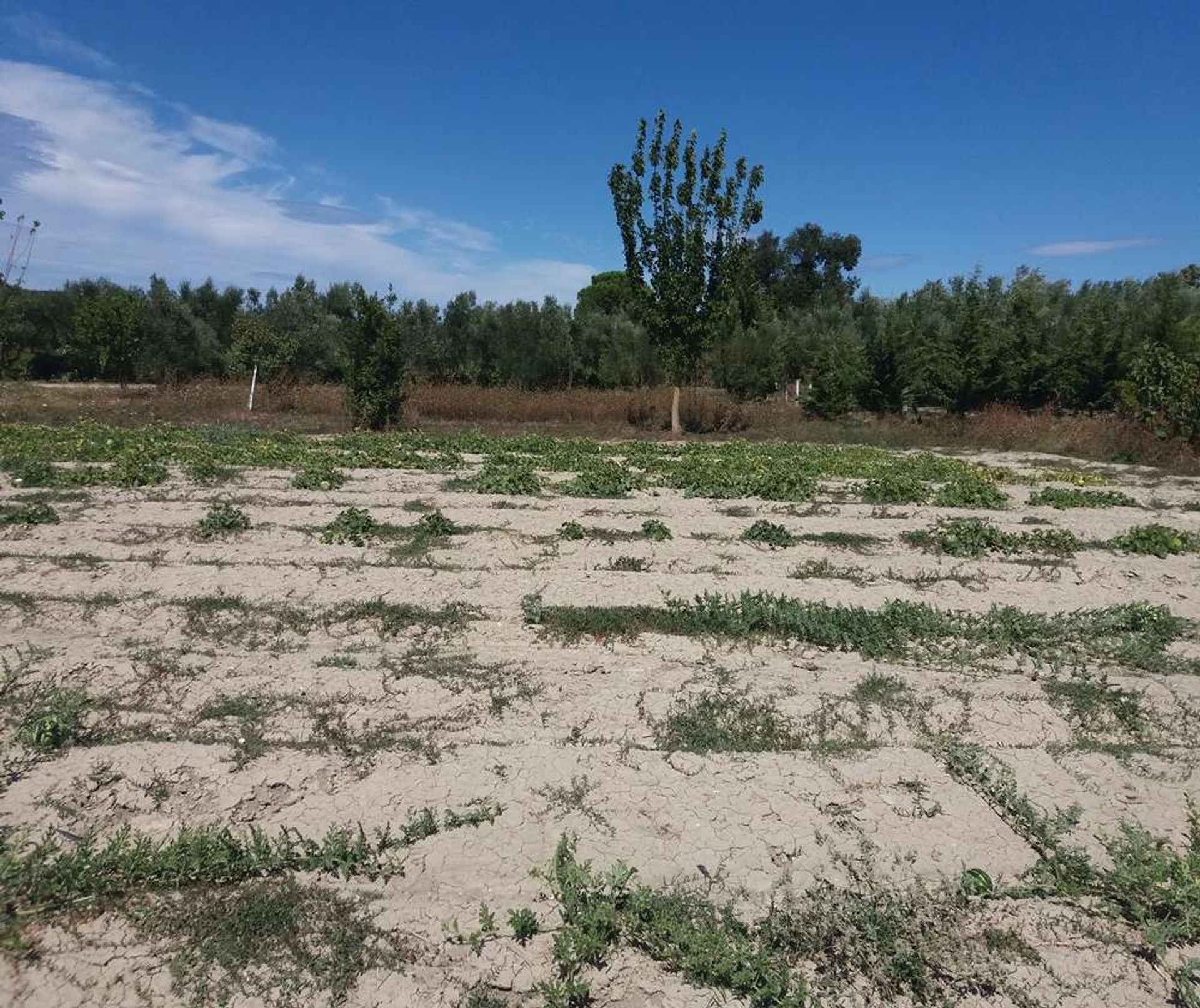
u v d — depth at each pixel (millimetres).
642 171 23656
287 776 4809
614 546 9766
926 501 13102
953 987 3570
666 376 28984
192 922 3756
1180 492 15234
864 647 6836
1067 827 4461
